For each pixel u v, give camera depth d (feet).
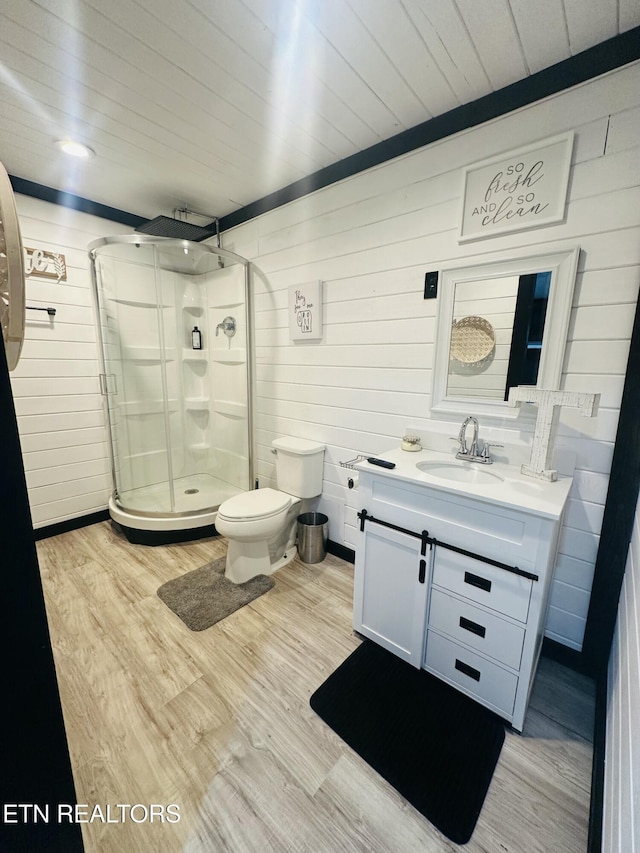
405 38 4.06
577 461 4.80
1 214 2.38
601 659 4.85
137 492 9.55
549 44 4.15
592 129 4.31
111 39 4.06
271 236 8.21
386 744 4.02
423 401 6.21
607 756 3.34
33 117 5.46
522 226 4.88
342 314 7.12
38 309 8.13
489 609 4.17
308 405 8.07
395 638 5.10
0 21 3.80
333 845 3.18
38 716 2.18
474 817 3.38
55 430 8.71
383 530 5.00
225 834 3.25
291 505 7.39
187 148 6.28
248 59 4.35
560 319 4.72
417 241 5.93
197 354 10.41
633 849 1.89
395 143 5.90
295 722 4.26
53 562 7.62
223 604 6.27
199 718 4.28
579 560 4.92
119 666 4.99
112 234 9.03
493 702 4.29
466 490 4.17
